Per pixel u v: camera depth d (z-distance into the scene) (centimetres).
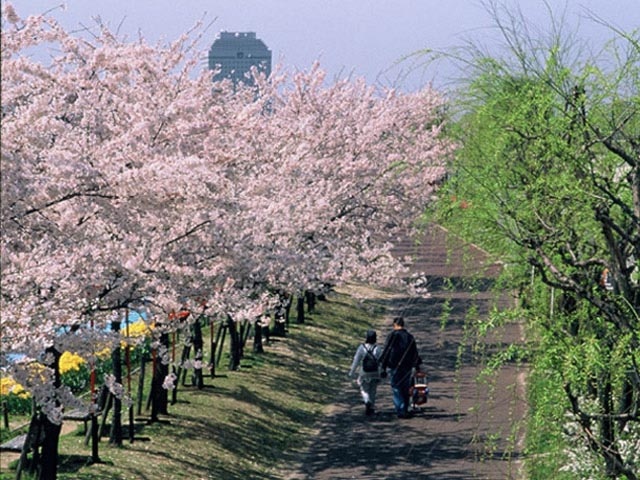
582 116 909
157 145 1544
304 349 3059
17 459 1703
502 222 983
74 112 1509
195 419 2078
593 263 925
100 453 1777
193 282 1586
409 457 1900
